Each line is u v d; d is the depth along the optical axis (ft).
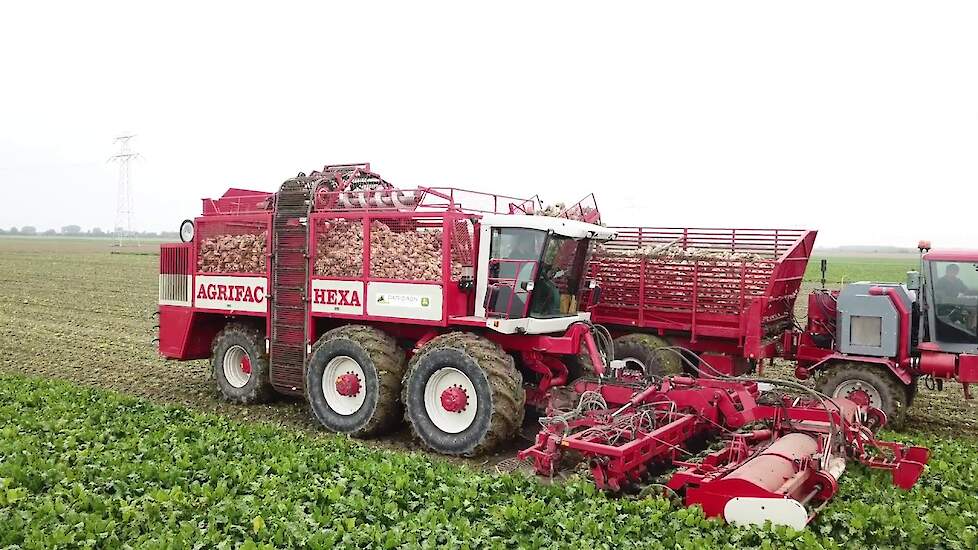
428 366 32.50
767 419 27.14
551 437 25.62
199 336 44.50
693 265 41.63
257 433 31.37
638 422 26.32
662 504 22.27
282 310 38.27
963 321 35.86
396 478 24.47
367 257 35.14
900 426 36.27
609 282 44.42
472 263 33.73
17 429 29.91
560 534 20.65
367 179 39.24
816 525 21.47
